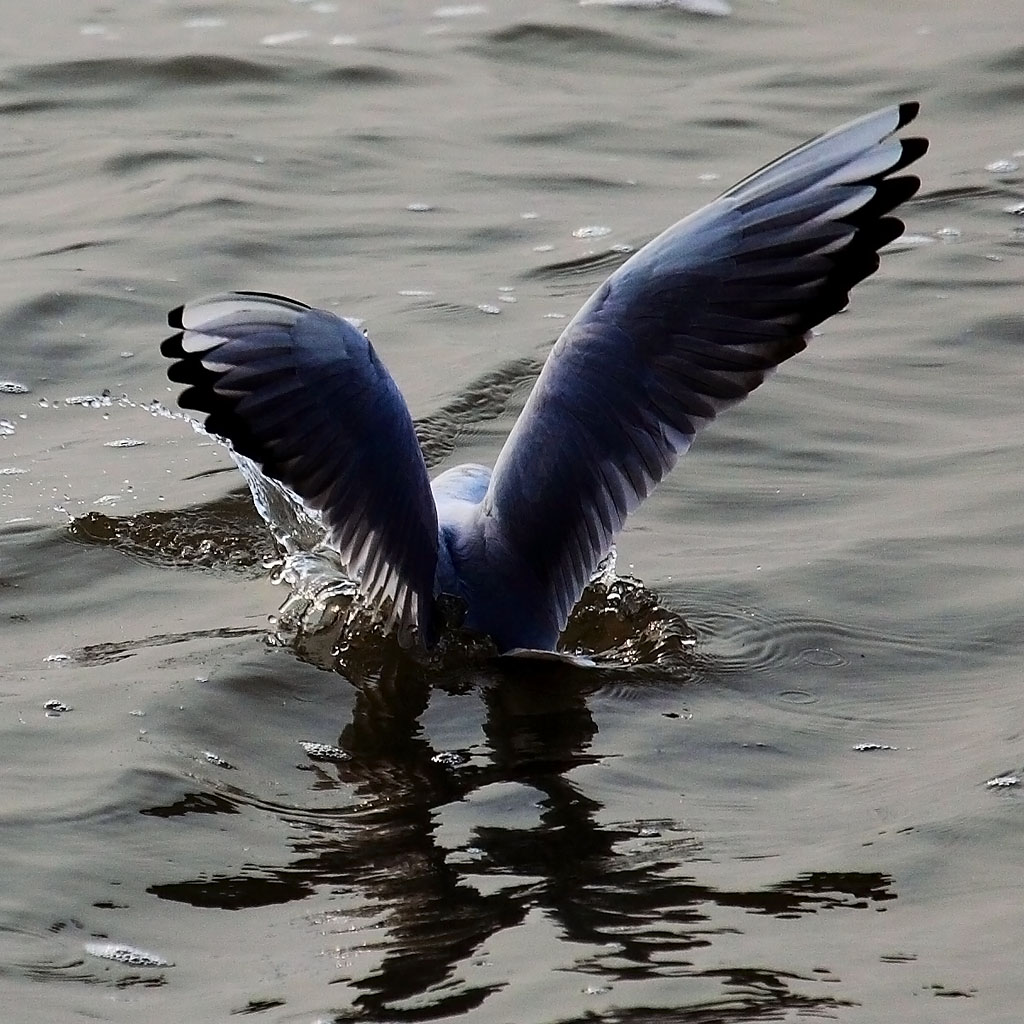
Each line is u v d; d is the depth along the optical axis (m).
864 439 13.37
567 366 9.84
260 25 23.67
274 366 9.05
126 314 15.48
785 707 10.04
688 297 9.50
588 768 9.41
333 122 20.50
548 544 10.26
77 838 8.49
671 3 24.66
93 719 9.62
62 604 11.03
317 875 8.34
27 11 23.92
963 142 19.97
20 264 16.45
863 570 11.38
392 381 9.55
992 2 24.41
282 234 17.38
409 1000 7.32
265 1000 7.33
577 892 8.18
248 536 11.93
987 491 12.39
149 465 12.91
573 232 17.62
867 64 22.36
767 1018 7.17
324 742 9.65
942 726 9.77
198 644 10.56
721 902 8.09
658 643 10.70
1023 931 7.82
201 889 8.17
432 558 10.14
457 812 8.95
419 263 16.86
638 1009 7.24
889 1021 7.18
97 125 20.20
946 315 15.64
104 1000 7.31
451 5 24.69
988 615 10.83
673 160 19.62
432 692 10.22
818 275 9.25
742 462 13.02
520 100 21.39
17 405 13.89
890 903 8.07
